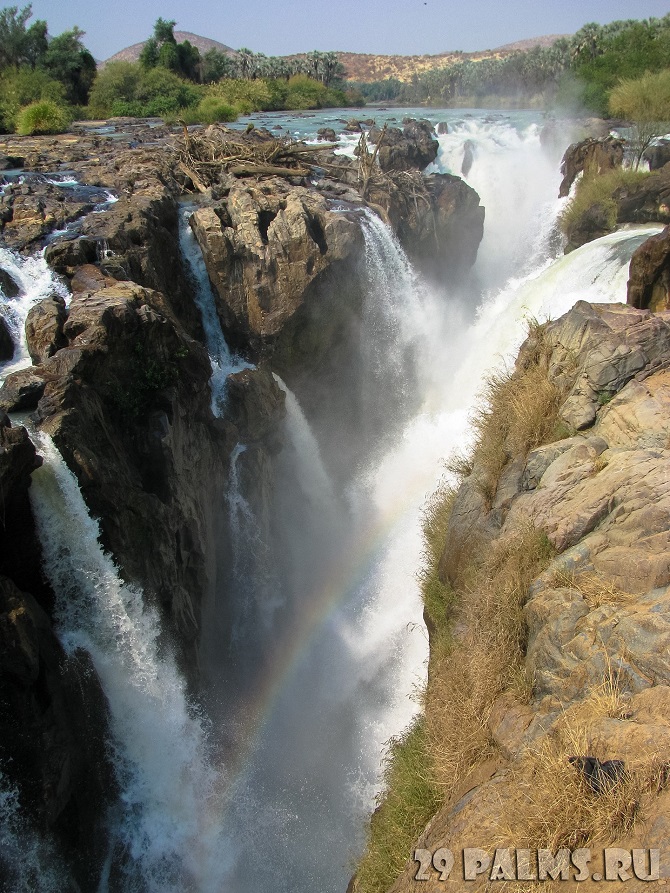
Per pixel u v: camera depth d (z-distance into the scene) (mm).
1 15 55844
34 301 15414
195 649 13688
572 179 32219
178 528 13734
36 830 9531
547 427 9703
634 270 14102
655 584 6625
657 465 7754
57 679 10344
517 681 7070
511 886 5027
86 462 11547
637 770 5070
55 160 28875
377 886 7383
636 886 4457
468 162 36906
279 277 21047
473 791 6258
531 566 7820
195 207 23125
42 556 10953
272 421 18688
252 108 58094
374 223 24797
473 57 154875
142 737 11891
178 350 14883
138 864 11312
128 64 57125
